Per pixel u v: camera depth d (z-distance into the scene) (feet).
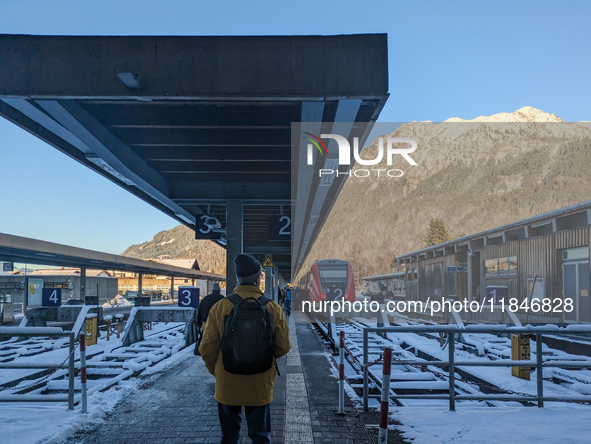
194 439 13.66
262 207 60.75
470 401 21.68
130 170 32.83
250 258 10.11
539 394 16.88
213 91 20.65
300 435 13.94
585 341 31.60
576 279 48.60
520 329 16.70
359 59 20.86
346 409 16.93
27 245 68.85
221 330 9.62
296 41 20.97
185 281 255.09
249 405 9.37
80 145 28.76
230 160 36.27
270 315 9.62
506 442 13.01
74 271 161.38
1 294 108.88
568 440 13.12
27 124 25.46
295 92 20.72
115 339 46.16
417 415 16.06
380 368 30.14
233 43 20.90
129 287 273.13
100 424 15.21
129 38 20.76
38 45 20.54
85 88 20.42
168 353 32.60
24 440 13.02
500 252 63.82
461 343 35.14
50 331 16.66
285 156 36.32
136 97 20.58
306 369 25.38
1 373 27.17
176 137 31.65
